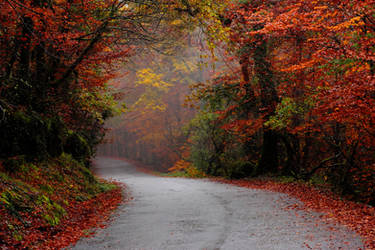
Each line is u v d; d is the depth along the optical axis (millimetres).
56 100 14664
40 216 8031
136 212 10930
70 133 16562
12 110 11039
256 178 21297
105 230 8461
